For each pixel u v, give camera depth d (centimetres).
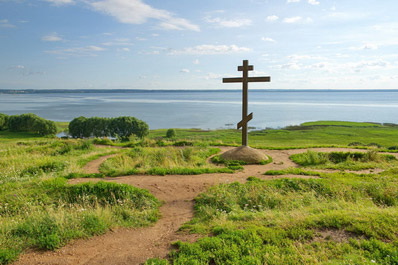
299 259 438
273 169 1275
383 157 1432
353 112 13150
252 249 469
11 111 13412
